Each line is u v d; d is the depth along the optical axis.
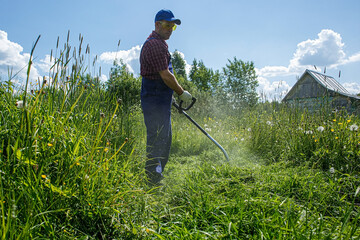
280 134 4.75
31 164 1.46
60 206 1.51
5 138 1.72
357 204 2.20
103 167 1.85
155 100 2.84
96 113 2.74
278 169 3.25
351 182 2.57
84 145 1.99
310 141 3.87
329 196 2.23
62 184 1.62
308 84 17.47
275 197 2.18
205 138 5.41
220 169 3.22
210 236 1.58
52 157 1.65
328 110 4.61
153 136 2.84
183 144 5.38
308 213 1.83
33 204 1.34
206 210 1.99
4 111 1.95
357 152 3.16
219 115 9.76
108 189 1.81
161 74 2.71
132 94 7.95
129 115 3.87
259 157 4.37
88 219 1.60
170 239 1.58
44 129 1.81
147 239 1.57
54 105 2.28
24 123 1.60
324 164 3.39
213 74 45.84
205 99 11.12
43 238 1.27
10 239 1.10
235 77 39.22
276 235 1.58
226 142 5.29
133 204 1.82
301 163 3.56
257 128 5.11
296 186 2.58
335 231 1.58
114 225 1.59
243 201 2.03
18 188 1.40
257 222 1.70
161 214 1.98
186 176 2.89
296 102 5.56
